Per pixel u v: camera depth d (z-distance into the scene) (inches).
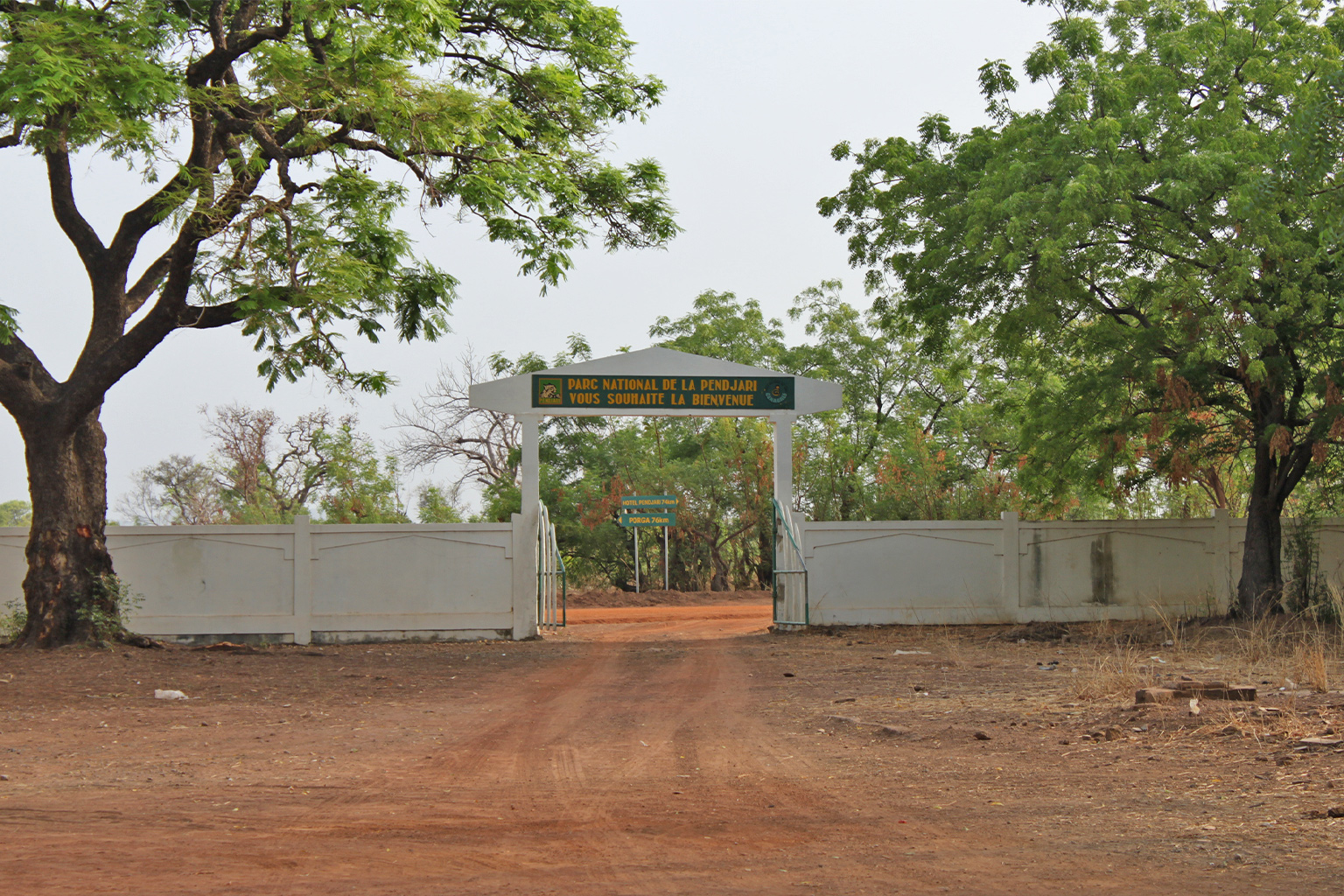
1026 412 905.5
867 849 209.8
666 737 370.3
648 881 188.5
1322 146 561.3
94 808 255.6
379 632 751.7
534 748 349.4
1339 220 592.4
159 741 364.8
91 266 636.1
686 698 475.5
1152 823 221.0
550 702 471.5
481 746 355.3
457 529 766.5
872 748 332.8
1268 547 733.9
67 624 607.2
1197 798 240.5
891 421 1576.0
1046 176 701.9
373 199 695.7
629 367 802.2
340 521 1502.2
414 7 534.9
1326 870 183.6
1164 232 681.0
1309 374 698.2
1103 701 391.5
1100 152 668.1
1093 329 728.3
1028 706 398.0
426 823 237.9
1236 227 654.5
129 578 729.0
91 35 520.7
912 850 207.5
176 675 543.2
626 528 1562.5
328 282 587.8
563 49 722.2
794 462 1441.9
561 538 1605.6
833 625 796.0
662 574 1685.5
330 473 1605.6
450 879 190.9
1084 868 191.0
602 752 339.3
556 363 1674.5
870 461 1475.1
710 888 183.5
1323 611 699.4
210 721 413.1
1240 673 478.9
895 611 799.1
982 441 1473.9
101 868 199.6
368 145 620.4
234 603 740.0
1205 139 663.1
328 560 751.1
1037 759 299.1
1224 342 669.9
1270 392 696.4
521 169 645.3
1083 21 716.0
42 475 613.3
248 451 1656.0
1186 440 751.7
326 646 730.2
